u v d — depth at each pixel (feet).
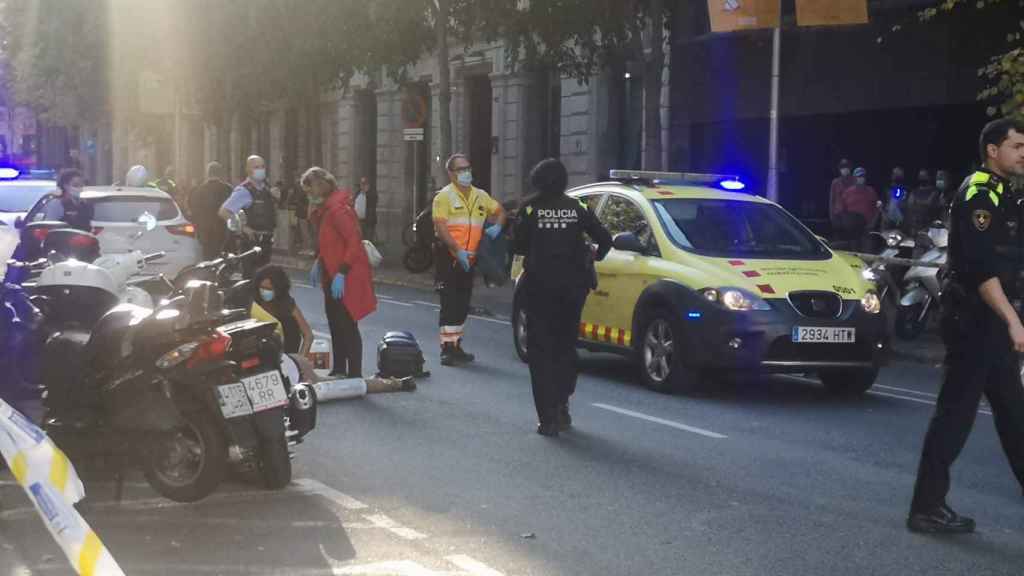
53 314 27.50
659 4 70.74
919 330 53.88
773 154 65.87
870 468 28.99
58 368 24.99
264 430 24.32
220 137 129.70
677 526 23.62
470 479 27.17
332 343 39.01
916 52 76.48
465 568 20.74
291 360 32.94
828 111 82.48
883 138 80.84
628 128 98.22
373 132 145.38
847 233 76.18
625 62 91.97
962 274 22.74
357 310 38.40
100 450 24.70
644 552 21.88
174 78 130.21
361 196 122.42
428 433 32.14
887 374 46.24
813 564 21.35
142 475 26.96
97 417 24.68
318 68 99.14
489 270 43.06
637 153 96.78
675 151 94.27
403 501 25.16
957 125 75.97
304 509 24.39
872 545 22.54
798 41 84.23
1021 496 26.61
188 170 186.60
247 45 110.93
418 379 41.04
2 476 26.55
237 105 124.06
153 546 21.85
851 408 37.29
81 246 34.68
